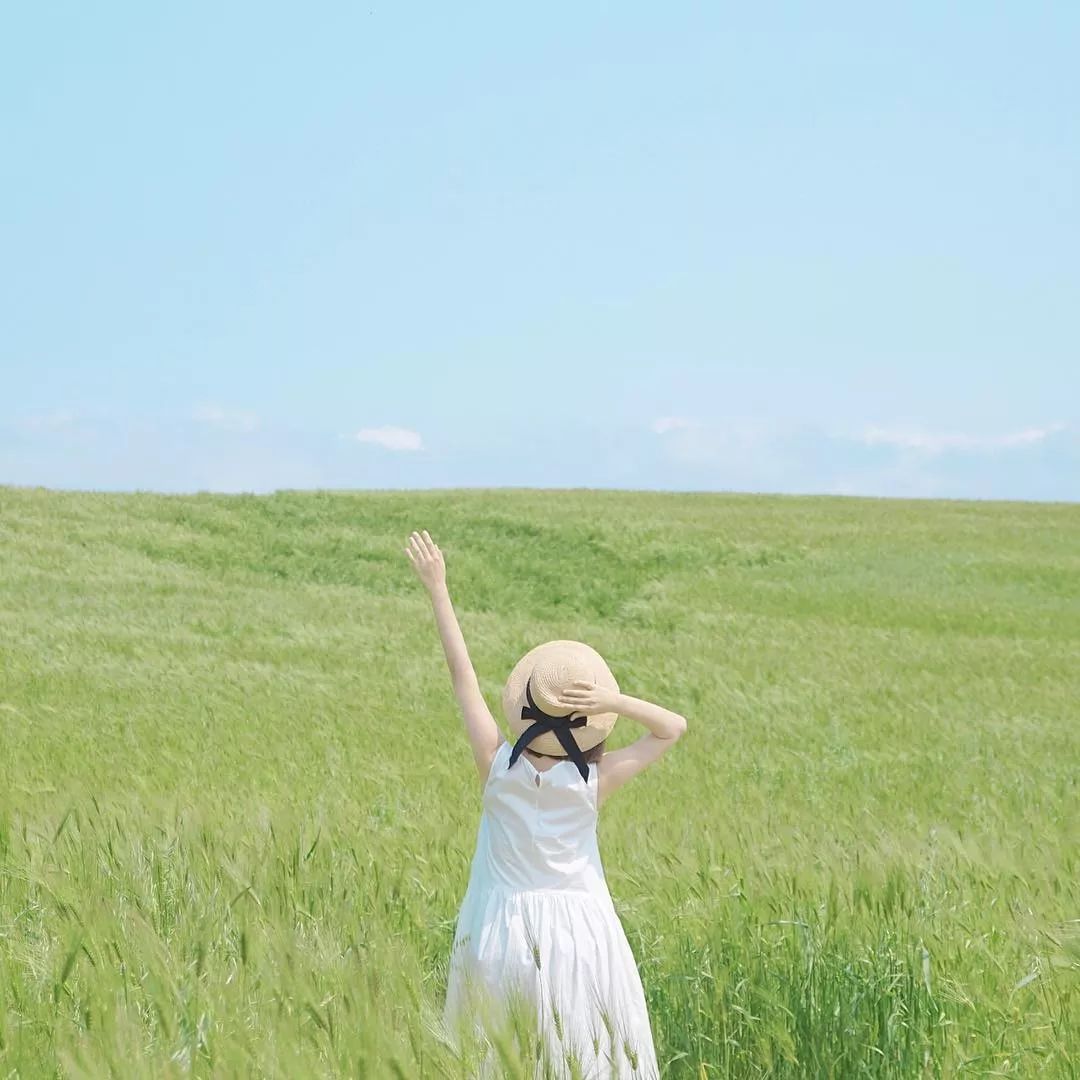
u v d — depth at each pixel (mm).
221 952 4082
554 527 36594
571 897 3674
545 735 3688
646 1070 3602
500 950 3586
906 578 31078
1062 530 39781
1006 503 49375
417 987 3535
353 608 24141
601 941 3650
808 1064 4020
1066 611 27203
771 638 22328
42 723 12305
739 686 17047
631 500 46469
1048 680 18297
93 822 6344
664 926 5109
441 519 38250
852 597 28156
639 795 9758
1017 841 7562
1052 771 12070
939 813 9734
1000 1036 4195
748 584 29953
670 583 30141
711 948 4605
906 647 21328
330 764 10703
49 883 4816
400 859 6145
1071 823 8922
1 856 5570
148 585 25656
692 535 36469
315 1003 3404
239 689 15047
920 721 14797
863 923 4961
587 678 3695
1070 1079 3992
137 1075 2967
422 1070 2998
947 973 4578
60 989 3689
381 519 38188
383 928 4605
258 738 12078
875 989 4270
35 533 31391
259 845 5816
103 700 13969
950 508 46812
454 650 4051
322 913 4660
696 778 11000
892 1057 4035
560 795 3672
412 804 8602
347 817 7574
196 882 4988
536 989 3514
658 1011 4293
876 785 11078
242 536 34531
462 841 6766
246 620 21531
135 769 10023
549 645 3844
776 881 5570
